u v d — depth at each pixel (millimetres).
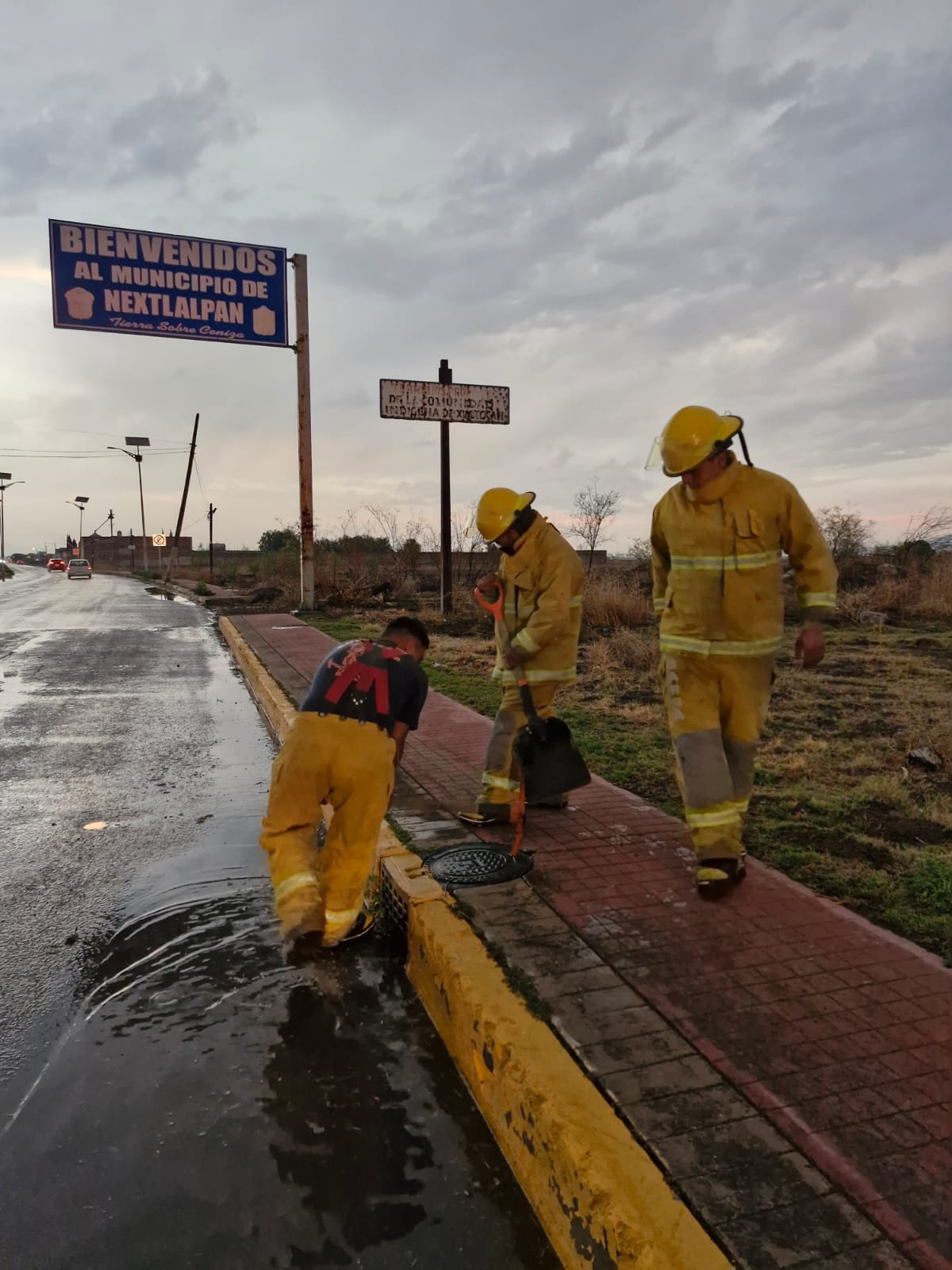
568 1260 1999
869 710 7363
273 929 3750
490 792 4430
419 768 5621
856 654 10312
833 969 2908
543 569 4320
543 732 4273
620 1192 1875
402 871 3746
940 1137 2090
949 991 2766
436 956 3027
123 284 17938
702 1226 1814
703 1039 2496
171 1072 2744
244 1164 2336
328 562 25141
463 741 6426
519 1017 2564
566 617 4277
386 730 3422
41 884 4273
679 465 3438
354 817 3365
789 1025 2574
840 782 5301
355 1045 2906
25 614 20781
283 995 3221
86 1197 2211
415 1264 2014
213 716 8609
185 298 18391
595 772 5555
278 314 19156
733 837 3508
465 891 3541
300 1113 2551
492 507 4309
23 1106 2572
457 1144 2434
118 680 10781
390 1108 2582
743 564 3488
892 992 2760
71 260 17562
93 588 35844
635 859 3957
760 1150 2045
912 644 11117
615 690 8602
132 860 4613
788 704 7602
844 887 3664
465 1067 2713
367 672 3463
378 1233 2105
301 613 19094
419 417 16328
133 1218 2145
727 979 2842
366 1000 3188
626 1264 1771
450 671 10086
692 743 3568
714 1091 2262
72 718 8461
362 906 3836
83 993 3234
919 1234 1796
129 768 6551
